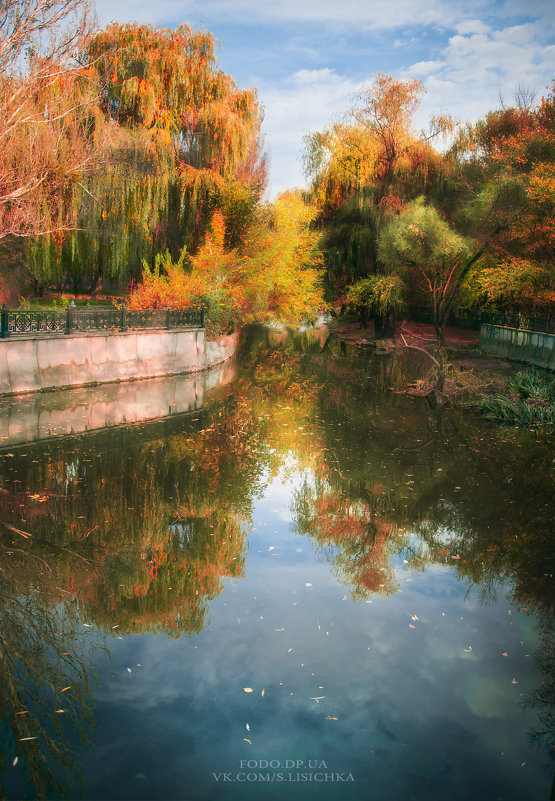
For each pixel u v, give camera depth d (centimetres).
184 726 349
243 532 664
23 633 450
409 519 713
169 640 442
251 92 2720
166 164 2284
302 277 2938
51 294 2905
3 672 400
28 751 328
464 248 1689
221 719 355
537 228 2080
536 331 2205
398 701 374
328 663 414
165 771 313
